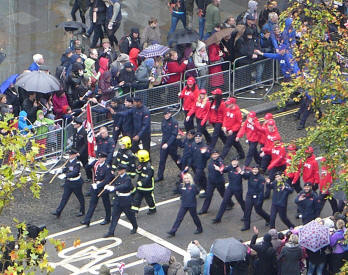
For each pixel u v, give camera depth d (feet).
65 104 252.01
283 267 192.03
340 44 186.39
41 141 242.58
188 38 263.90
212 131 261.65
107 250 211.61
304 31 201.36
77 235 217.36
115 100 245.86
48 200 231.09
